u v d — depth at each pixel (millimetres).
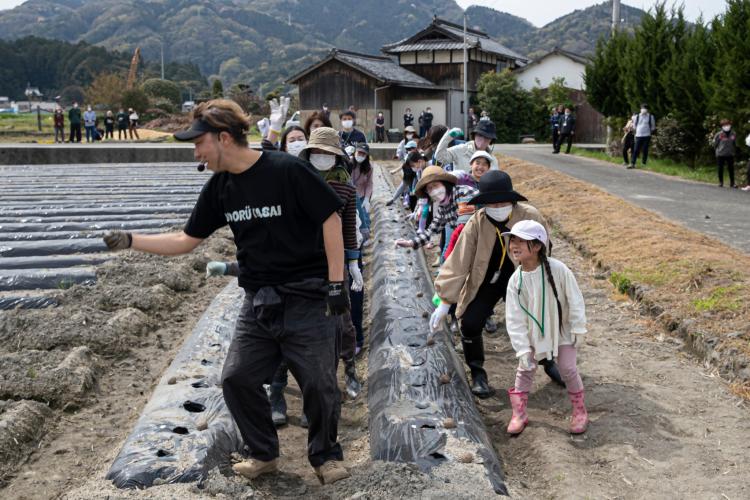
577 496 3803
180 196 14961
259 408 3934
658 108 21484
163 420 4426
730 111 17062
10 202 14047
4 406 4859
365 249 10180
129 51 195625
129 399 5332
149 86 69812
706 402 4949
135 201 14211
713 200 13211
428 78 48375
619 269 7883
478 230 5137
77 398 5168
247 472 3996
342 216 5156
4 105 116375
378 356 5586
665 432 4551
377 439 4348
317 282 3742
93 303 7133
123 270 8250
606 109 24844
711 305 6301
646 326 6473
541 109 46781
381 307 6754
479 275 5113
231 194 3678
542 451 4355
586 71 25453
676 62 20516
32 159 25531
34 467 4320
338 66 42688
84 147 25734
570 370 4570
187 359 5500
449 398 4766
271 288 3730
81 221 11852
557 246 9672
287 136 5570
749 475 3990
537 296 4527
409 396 4797
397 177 19516
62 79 136250
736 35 16953
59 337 6133
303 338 3719
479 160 6289
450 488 3707
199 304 7676
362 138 8031
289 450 4578
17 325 6379
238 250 3834
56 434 4742
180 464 3922
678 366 5590
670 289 6957
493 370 5887
